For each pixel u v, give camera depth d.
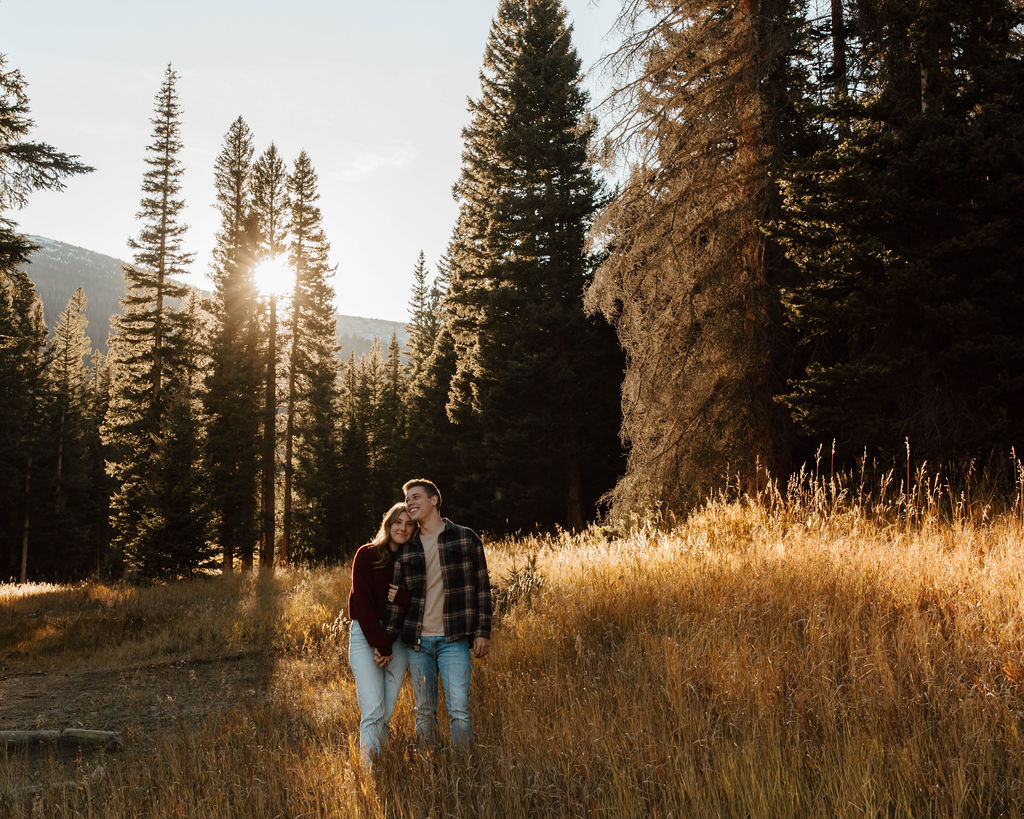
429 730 4.09
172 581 20.94
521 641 6.12
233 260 33.62
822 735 3.50
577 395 24.38
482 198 29.48
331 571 17.77
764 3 12.55
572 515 24.75
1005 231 8.80
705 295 12.84
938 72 10.27
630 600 6.43
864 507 8.22
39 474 42.59
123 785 4.23
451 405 30.06
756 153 12.53
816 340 12.59
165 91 32.44
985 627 4.29
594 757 3.57
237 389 29.75
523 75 27.23
